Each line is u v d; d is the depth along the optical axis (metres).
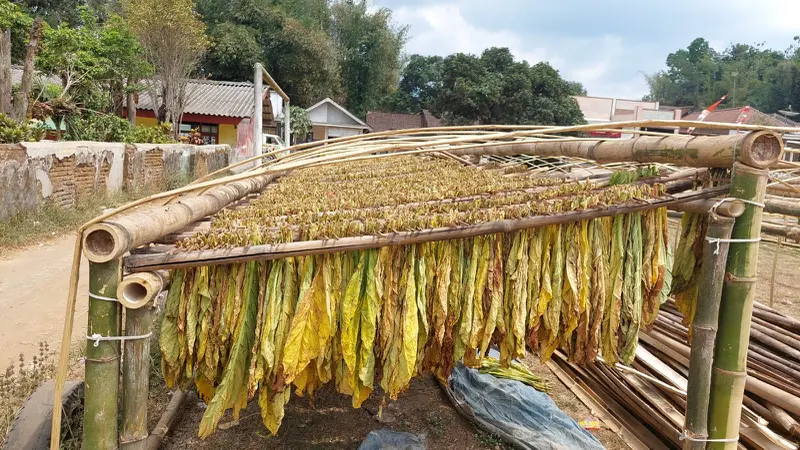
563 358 4.80
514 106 25.22
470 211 2.73
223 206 3.66
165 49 19.70
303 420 3.82
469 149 5.93
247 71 33.56
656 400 3.71
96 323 2.23
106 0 29.39
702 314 2.58
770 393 3.22
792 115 38.00
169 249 2.47
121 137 14.95
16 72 18.80
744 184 2.43
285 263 2.45
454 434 3.66
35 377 3.86
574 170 4.96
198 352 2.46
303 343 2.46
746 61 62.38
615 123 2.76
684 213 2.90
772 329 4.00
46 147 9.12
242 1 35.72
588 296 2.80
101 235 2.12
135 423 2.33
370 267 2.51
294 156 4.75
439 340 2.61
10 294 6.02
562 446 3.37
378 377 2.69
